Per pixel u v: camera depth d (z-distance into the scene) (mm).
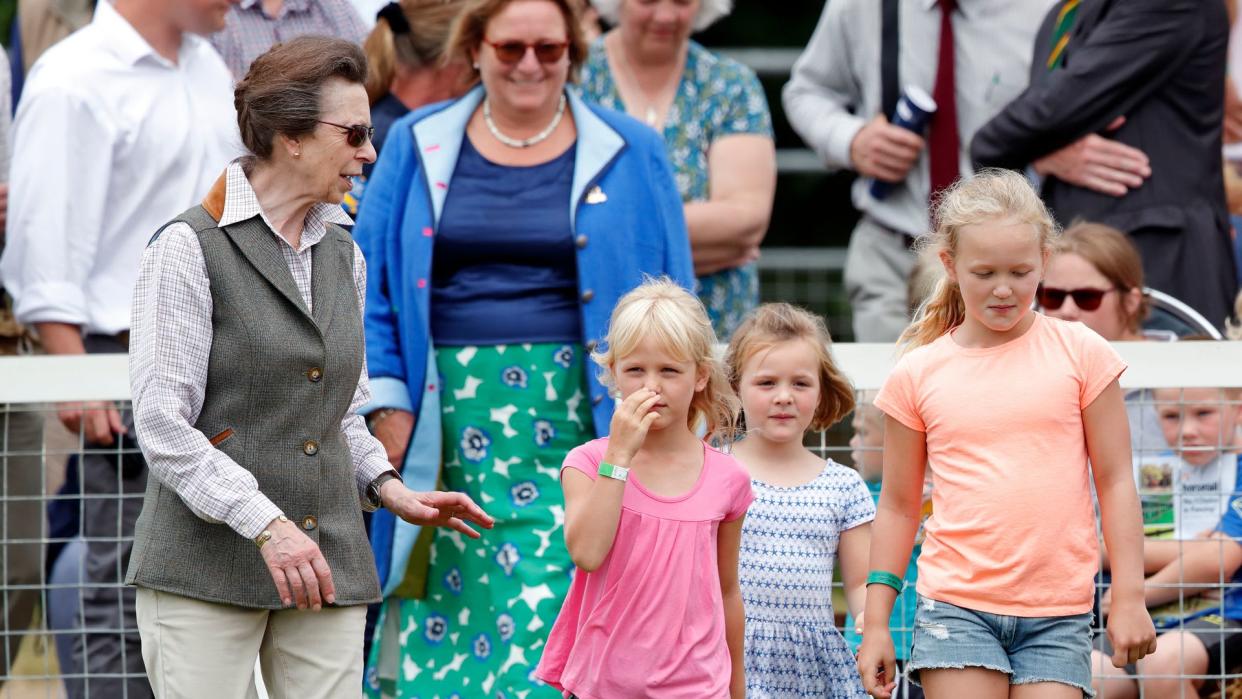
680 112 22031
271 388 13125
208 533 13047
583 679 14000
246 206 13250
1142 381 16812
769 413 16078
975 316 13648
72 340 19656
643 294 14406
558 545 17234
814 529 16000
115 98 19938
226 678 13102
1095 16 21703
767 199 21953
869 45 24188
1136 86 21469
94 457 18594
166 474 12680
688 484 14234
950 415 13766
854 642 17141
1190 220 21531
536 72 17844
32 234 19625
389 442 17625
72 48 20109
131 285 20203
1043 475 13438
